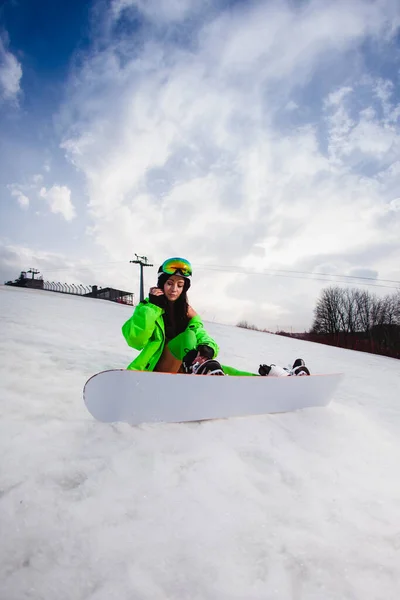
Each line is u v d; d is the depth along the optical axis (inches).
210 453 64.5
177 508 48.5
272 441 73.1
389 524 51.1
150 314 85.7
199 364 82.2
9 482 49.8
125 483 52.6
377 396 181.8
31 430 66.6
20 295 441.1
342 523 49.9
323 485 60.1
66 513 44.9
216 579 37.4
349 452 75.4
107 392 69.9
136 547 40.7
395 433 102.0
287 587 37.4
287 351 354.3
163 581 36.4
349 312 1524.4
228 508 50.0
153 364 91.1
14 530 41.1
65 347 160.4
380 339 1417.3
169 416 74.2
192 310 95.8
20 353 129.2
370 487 62.1
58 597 33.2
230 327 570.9
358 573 40.4
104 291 1407.5
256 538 44.5
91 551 39.4
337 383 99.4
